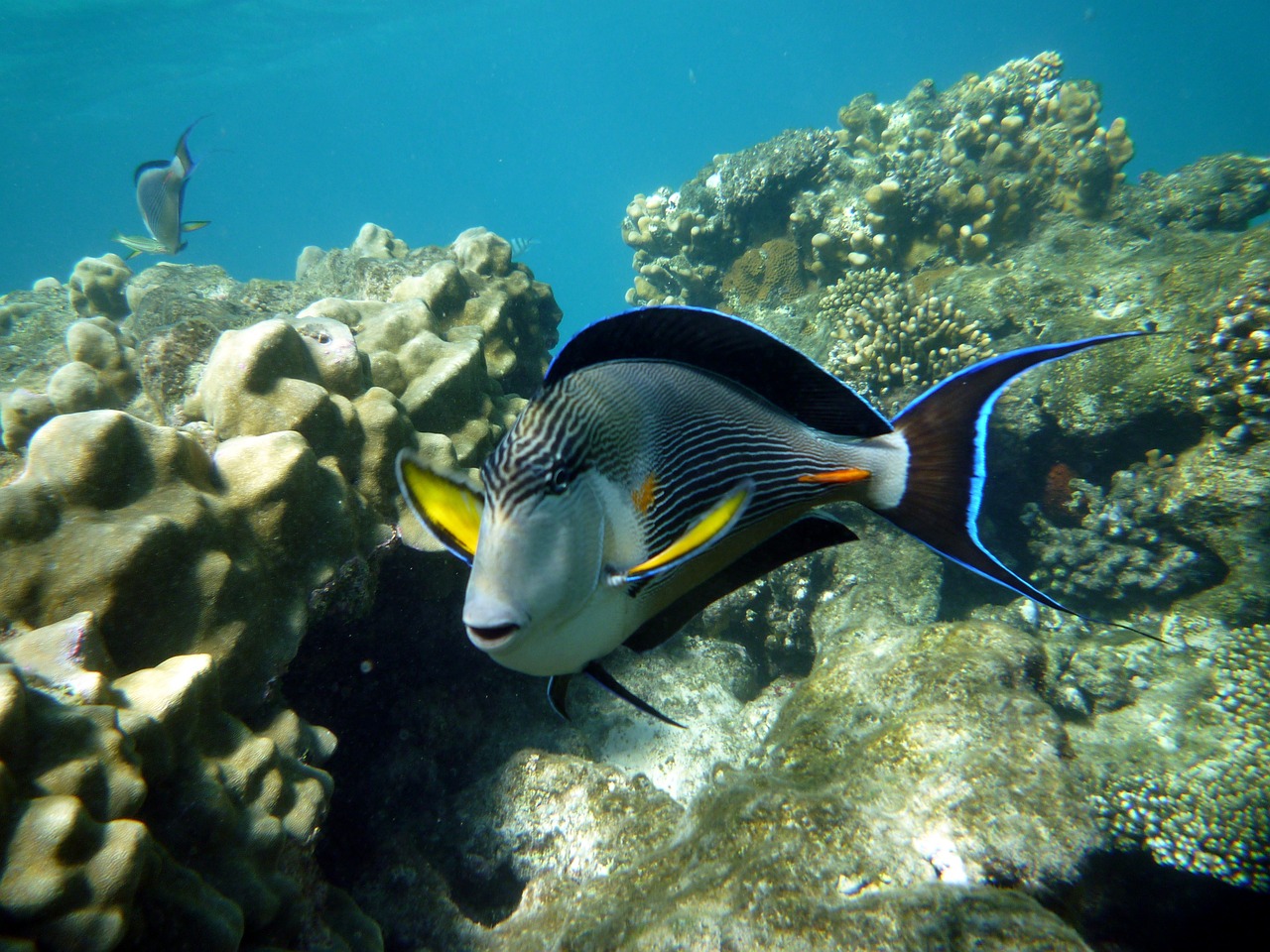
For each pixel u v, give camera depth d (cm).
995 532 664
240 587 284
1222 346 564
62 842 176
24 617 247
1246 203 802
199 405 391
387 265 608
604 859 336
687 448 125
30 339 698
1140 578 589
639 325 125
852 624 514
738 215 970
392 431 372
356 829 364
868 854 250
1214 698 430
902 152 970
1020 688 336
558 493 106
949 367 675
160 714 228
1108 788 378
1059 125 938
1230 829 348
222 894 228
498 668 443
